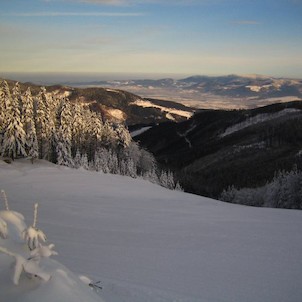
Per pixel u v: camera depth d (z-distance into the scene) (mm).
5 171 33812
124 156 68875
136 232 14336
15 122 48812
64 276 3258
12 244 3580
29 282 3119
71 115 61500
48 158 55656
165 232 14531
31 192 25078
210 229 15312
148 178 63031
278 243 13031
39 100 53844
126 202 22719
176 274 8992
